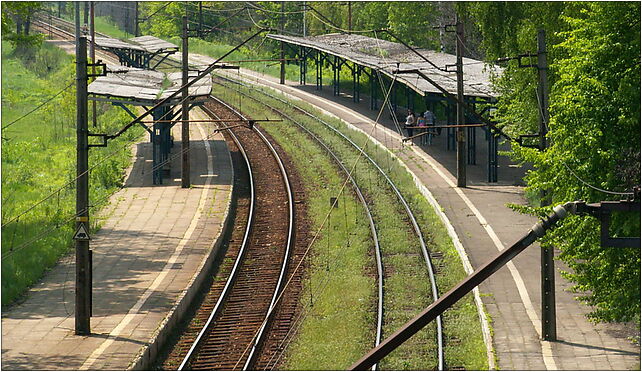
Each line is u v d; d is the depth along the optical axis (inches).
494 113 5098.4
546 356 2615.7
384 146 6328.7
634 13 2591.0
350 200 4918.8
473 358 2628.0
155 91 5664.4
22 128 7253.9
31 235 4128.9
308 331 2957.7
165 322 2972.4
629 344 2696.9
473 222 4301.2
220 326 3075.8
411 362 2615.7
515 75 4387.3
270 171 5807.1
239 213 4788.4
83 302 2888.8
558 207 1862.7
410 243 4005.9
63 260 3892.7
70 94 7583.7
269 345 2864.2
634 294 2503.7
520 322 2933.1
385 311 3112.7
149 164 6028.5
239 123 7426.2
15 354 2691.9
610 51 2591.0
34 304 3262.8
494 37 4781.0
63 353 2699.3
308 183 5457.7
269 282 3587.6
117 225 4453.7
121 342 2790.4
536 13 4266.7
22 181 5492.1
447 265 3663.9
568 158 2630.4
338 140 6609.3
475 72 6230.3
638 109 2551.7
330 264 3767.2
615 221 2554.1
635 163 2613.2
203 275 3654.0
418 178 5329.7
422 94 5452.8
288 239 4114.2
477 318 3014.3
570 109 2637.8
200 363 2731.3
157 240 4153.5
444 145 6456.7
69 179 5492.1
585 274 2615.7
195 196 5098.4
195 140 6939.0
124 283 3469.5
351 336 2861.7
